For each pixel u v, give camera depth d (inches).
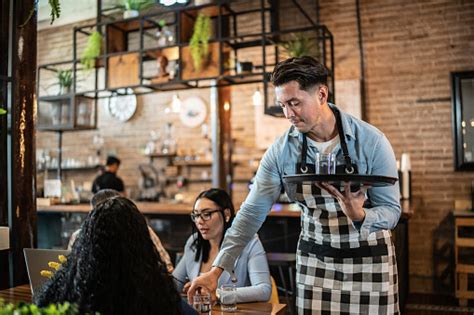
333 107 77.6
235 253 81.3
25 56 122.3
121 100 350.0
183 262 105.8
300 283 81.9
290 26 240.8
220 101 259.8
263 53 194.9
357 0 258.4
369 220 68.6
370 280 76.5
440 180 241.1
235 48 220.2
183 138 335.3
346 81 257.0
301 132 75.4
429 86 244.7
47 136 369.4
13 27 120.3
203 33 206.5
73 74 242.1
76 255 49.9
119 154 350.0
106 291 47.8
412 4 248.8
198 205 100.7
